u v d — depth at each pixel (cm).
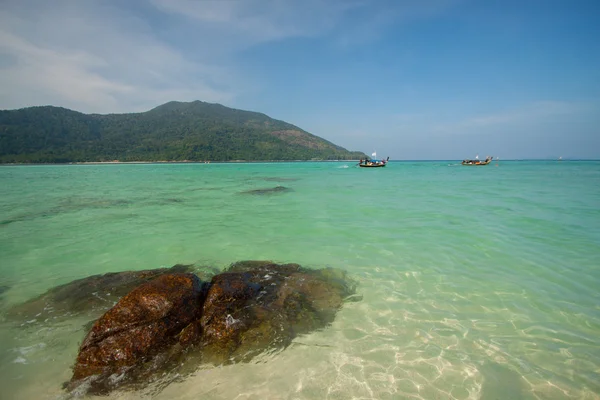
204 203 1930
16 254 946
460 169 6606
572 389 401
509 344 488
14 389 406
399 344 492
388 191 2453
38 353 476
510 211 1502
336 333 520
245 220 1402
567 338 500
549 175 4244
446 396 392
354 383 414
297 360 456
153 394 398
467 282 707
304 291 636
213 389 405
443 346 487
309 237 1102
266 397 392
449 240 1030
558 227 1170
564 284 688
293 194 2350
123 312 476
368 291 671
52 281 755
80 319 568
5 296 671
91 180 3972
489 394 395
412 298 638
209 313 514
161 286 527
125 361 433
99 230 1236
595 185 2720
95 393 402
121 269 832
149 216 1517
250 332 496
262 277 686
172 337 473
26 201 2059
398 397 391
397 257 877
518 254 880
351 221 1348
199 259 893
